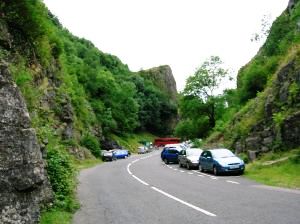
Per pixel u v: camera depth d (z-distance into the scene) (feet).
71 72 242.17
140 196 52.95
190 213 38.29
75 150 163.12
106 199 50.93
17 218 22.98
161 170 104.99
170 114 510.58
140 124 427.74
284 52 138.31
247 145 102.63
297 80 89.51
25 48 95.40
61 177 43.27
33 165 24.73
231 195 50.31
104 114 292.40
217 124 177.68
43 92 116.26
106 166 137.80
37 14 95.04
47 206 37.35
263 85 150.00
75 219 36.78
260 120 102.99
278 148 88.58
